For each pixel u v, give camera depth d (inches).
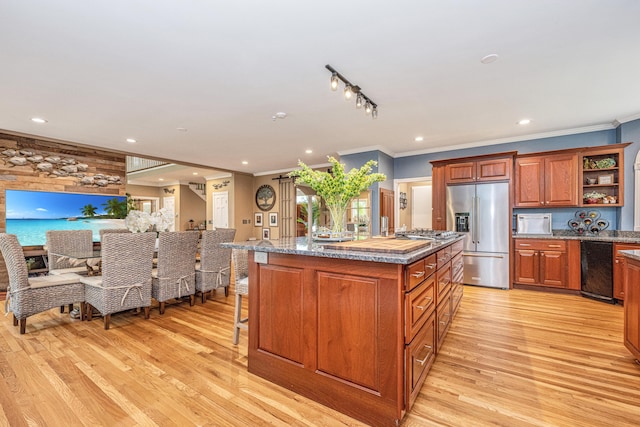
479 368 83.0
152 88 114.4
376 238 105.8
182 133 175.6
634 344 84.0
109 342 101.0
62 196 201.0
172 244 132.8
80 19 74.0
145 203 466.3
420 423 61.1
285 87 115.2
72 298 120.0
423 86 114.8
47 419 62.1
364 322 62.7
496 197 172.2
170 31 79.6
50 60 93.4
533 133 180.7
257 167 304.0
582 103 133.0
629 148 152.8
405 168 231.8
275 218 326.6
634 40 84.9
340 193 93.0
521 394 71.1
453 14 73.6
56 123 155.1
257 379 78.0
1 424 60.4
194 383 75.9
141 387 74.0
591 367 83.3
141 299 122.6
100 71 100.8
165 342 101.1
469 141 198.8
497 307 137.7
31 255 182.9
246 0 68.1
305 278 70.9
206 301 152.7
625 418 62.4
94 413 64.1
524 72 104.0
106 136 181.0
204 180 395.9
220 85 112.7
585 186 163.8
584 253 154.3
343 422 62.4
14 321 117.6
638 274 81.8
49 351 93.8
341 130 172.2
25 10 70.1
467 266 179.6
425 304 73.1
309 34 81.6
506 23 77.3
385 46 87.8
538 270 166.1
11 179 181.6
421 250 70.5
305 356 71.0
